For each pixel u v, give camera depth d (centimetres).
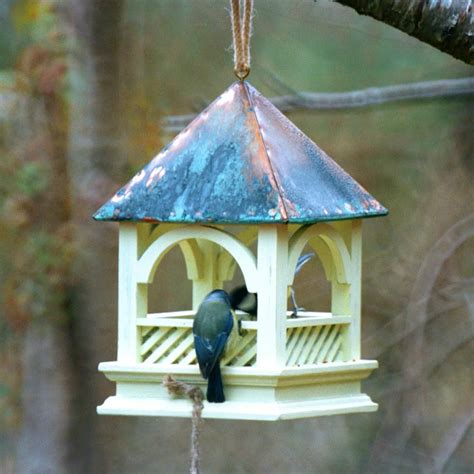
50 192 1343
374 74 1491
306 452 1502
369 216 712
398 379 1402
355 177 1490
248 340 689
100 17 1333
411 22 700
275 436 1509
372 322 1431
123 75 1345
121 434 1495
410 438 1431
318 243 740
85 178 1336
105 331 1393
